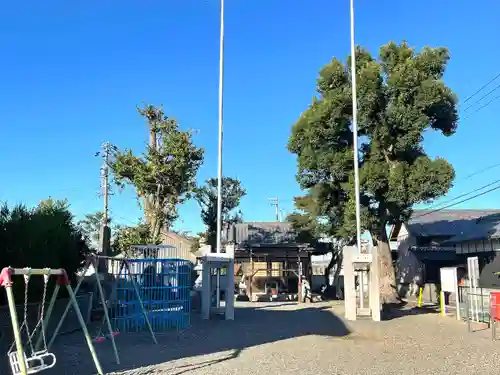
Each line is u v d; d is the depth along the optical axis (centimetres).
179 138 2461
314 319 1861
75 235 1664
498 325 1655
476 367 961
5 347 1031
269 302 2966
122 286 1466
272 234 3647
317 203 2844
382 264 2681
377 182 2372
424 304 2725
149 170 2450
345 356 1071
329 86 2672
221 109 2152
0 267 1234
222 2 2248
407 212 2608
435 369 940
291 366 955
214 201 3597
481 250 2595
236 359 1023
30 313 1169
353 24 2158
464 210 3966
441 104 2431
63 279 826
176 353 1088
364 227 2495
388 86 2438
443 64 2478
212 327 1584
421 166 2364
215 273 2080
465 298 1866
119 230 2862
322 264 5966
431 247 3238
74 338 1276
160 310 1499
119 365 947
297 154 2797
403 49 2509
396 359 1041
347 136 2631
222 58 2183
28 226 1318
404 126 2397
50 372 876
